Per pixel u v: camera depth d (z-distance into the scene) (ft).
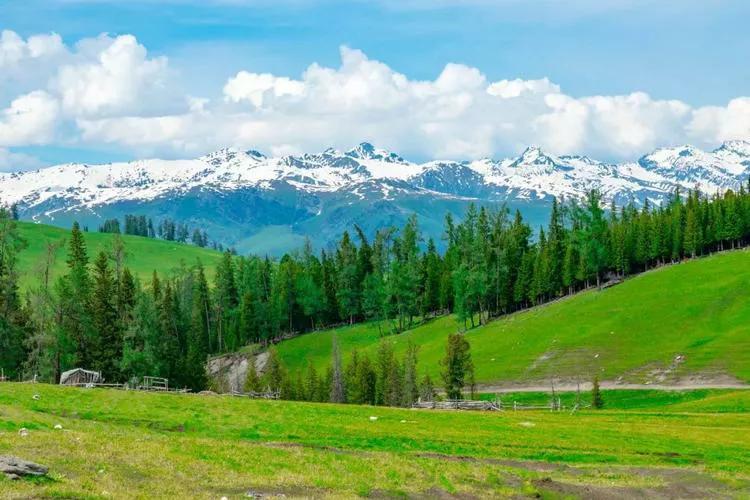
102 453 126.11
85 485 103.96
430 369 546.26
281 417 224.74
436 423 238.68
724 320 497.46
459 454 181.57
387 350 488.44
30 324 411.95
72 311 410.11
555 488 147.33
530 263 651.25
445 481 140.67
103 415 203.82
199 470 125.80
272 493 117.91
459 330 631.97
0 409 172.04
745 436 233.76
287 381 477.77
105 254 448.24
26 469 103.60
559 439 213.66
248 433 193.98
